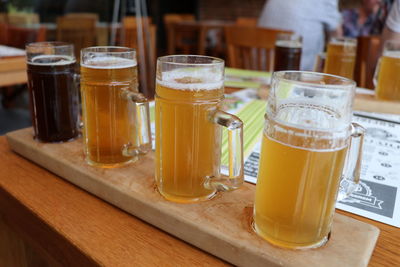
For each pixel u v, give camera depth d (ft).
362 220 1.81
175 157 1.70
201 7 22.67
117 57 2.00
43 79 2.28
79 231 1.71
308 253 1.44
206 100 1.63
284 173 1.39
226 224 1.61
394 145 2.78
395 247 1.62
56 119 2.37
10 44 8.41
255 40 6.17
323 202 1.41
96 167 2.10
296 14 6.64
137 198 1.79
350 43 3.89
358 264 1.39
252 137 2.81
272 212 1.46
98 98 1.98
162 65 1.64
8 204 2.10
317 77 1.51
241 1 20.72
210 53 15.08
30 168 2.34
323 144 1.32
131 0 15.06
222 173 2.15
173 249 1.61
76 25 10.30
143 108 1.91
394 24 5.13
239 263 1.51
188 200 1.76
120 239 1.66
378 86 3.66
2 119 8.11
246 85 4.57
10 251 2.33
